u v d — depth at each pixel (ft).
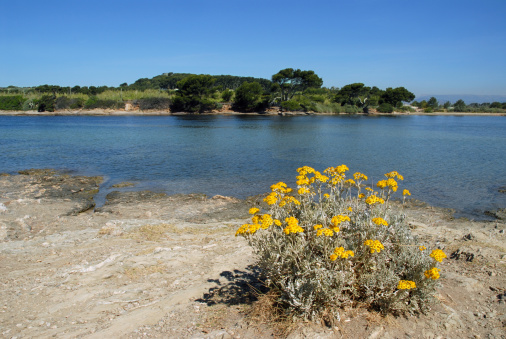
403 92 361.51
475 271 18.16
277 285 15.05
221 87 361.10
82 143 104.06
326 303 13.58
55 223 34.96
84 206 42.11
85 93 314.35
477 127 181.37
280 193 18.31
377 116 305.53
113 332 14.25
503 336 12.49
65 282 19.42
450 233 26.66
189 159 77.30
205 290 17.83
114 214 38.78
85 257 23.75
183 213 39.29
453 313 13.97
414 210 39.55
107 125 171.63
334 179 18.43
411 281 12.82
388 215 16.85
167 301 16.83
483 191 48.96
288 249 14.34
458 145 102.89
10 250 25.82
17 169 67.05
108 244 26.73
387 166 68.80
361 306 14.11
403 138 122.62
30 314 16.02
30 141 107.24
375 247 13.05
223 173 62.95
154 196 46.83
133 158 78.79
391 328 13.00
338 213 16.76
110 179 58.95
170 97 301.63
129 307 16.52
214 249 24.81
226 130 149.38
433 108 399.44
